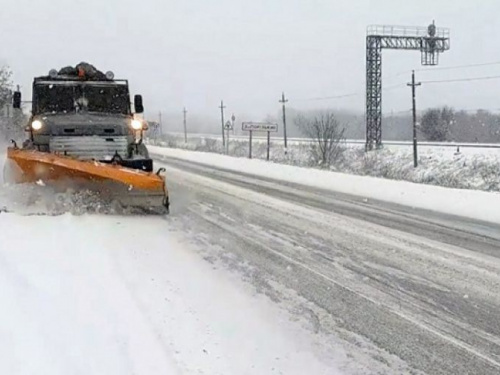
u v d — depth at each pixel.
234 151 40.81
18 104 11.57
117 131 10.06
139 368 3.79
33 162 8.67
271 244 7.69
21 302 4.83
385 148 37.75
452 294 5.68
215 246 7.46
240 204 11.41
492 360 4.21
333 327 4.77
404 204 12.12
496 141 56.72
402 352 4.32
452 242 8.13
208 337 4.41
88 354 3.95
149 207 8.88
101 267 6.06
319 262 6.79
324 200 12.48
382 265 6.73
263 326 4.72
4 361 3.76
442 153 31.53
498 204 11.93
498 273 6.46
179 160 26.16
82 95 11.38
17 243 6.88
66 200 8.79
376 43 41.44
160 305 5.03
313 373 3.94
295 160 30.56
